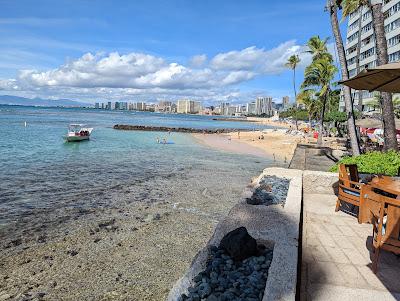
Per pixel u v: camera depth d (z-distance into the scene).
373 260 4.93
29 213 13.45
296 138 63.59
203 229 12.02
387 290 4.40
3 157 28.94
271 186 7.70
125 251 9.95
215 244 4.33
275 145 51.38
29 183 18.94
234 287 3.40
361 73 4.78
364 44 71.94
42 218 12.86
